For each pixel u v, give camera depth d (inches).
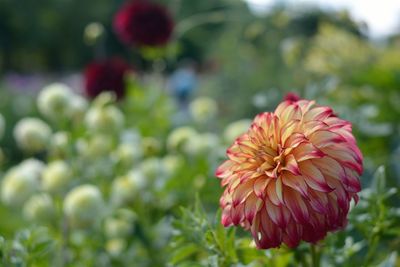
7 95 185.0
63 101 61.8
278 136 33.2
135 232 59.5
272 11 91.2
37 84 233.1
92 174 61.2
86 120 63.3
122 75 71.6
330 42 78.2
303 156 31.5
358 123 56.8
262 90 104.1
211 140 63.7
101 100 65.1
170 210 62.5
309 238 31.9
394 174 59.7
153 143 64.3
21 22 429.1
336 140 31.9
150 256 58.7
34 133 61.8
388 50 79.2
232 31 117.3
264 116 34.2
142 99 72.1
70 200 54.6
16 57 435.8
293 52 86.2
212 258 38.3
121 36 78.7
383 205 41.6
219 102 110.3
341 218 31.9
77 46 437.7
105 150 62.2
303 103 35.0
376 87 69.2
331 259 41.8
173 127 79.7
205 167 59.1
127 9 78.0
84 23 429.7
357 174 32.2
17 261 41.9
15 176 57.2
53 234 55.8
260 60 108.1
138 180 60.1
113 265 58.1
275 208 31.8
